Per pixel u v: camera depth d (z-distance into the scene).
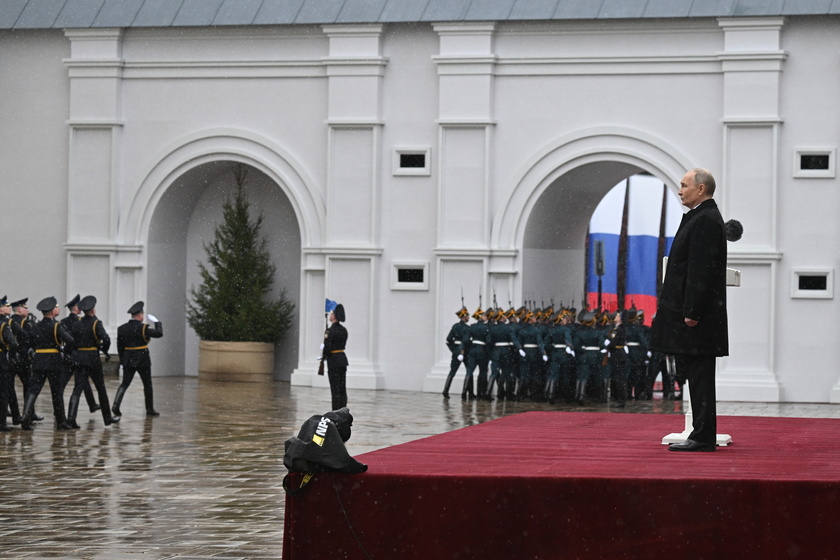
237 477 14.88
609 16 26.83
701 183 10.18
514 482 8.83
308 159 28.98
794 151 26.22
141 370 21.80
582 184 28.98
